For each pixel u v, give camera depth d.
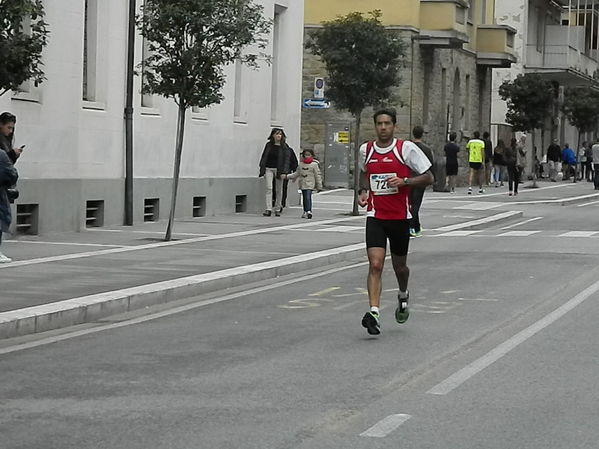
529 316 16.39
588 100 76.25
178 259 22.11
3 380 11.73
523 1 73.62
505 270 22.28
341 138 51.69
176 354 13.31
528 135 74.88
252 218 33.53
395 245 14.72
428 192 52.88
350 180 52.28
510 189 51.16
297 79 39.53
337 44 35.88
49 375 11.99
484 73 65.56
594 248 26.97
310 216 34.25
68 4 26.34
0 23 14.86
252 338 14.48
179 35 24.66
